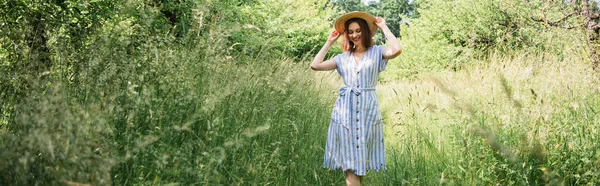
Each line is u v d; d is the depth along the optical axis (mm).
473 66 8734
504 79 4117
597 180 3461
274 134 3936
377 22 3789
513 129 4105
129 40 3273
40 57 3012
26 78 2678
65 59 3051
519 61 6434
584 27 7113
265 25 11938
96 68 2967
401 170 4246
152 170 2764
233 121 3486
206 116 3178
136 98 2902
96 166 2389
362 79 3727
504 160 3645
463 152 4074
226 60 3754
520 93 4848
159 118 2938
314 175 3830
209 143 3129
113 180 2609
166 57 3238
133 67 3072
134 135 2801
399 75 20500
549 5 8359
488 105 4727
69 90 2922
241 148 3445
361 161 3650
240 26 3732
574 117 4016
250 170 3279
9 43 3025
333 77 7121
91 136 2520
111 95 2830
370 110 3709
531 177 3600
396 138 5383
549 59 6477
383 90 11555
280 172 3639
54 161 2303
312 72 6062
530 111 4090
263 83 4129
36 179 2305
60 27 3543
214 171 2840
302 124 4523
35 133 2283
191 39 3566
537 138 3758
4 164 2283
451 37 15641
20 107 2643
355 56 3820
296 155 3885
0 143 2420
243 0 11383
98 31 3295
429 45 17922
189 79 3342
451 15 16172
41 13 3514
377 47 3791
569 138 3727
